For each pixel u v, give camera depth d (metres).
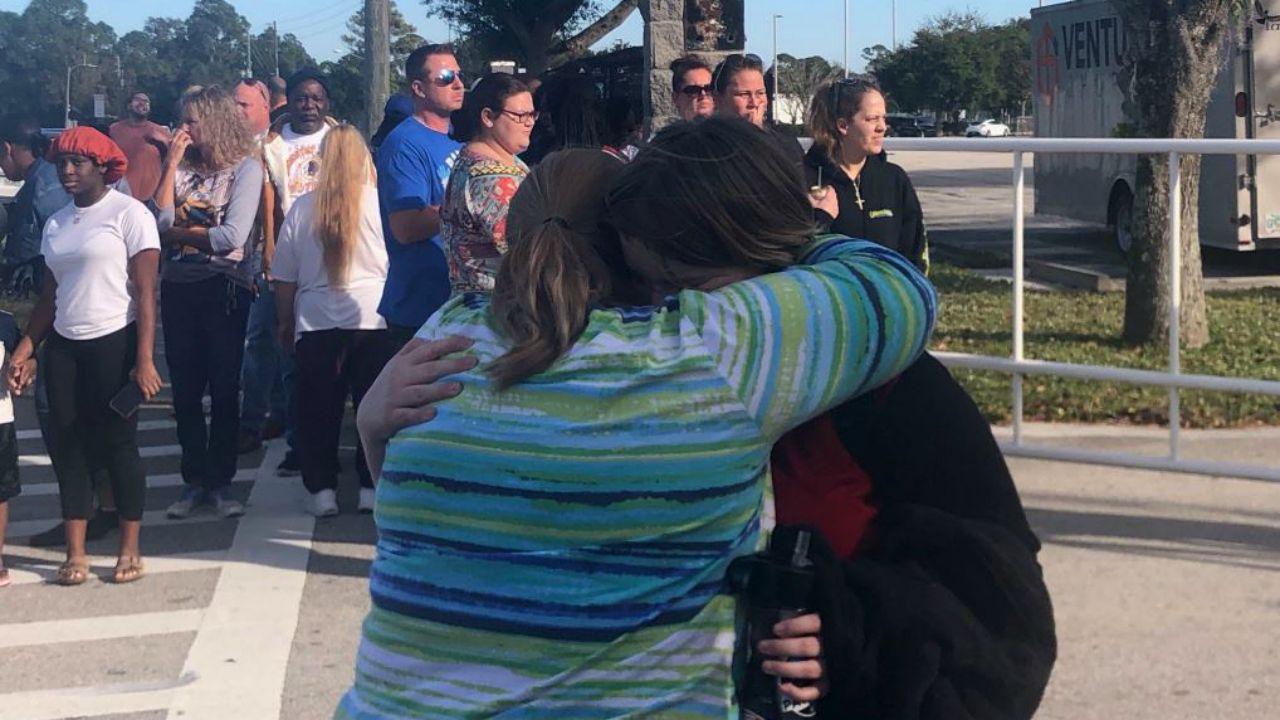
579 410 1.74
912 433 1.91
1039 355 9.84
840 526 1.92
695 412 1.74
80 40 104.44
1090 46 16.14
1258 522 6.18
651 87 8.07
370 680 1.84
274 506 7.11
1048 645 1.91
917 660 1.79
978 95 64.31
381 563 1.86
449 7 34.72
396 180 5.87
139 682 4.84
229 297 6.79
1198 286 10.09
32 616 5.55
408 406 1.83
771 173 1.88
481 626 1.75
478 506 1.75
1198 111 9.83
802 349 1.76
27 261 12.57
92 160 5.66
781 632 1.81
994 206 22.20
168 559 6.25
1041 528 6.13
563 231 1.86
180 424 6.89
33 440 8.93
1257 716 4.30
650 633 1.74
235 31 107.69
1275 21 13.45
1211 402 8.24
